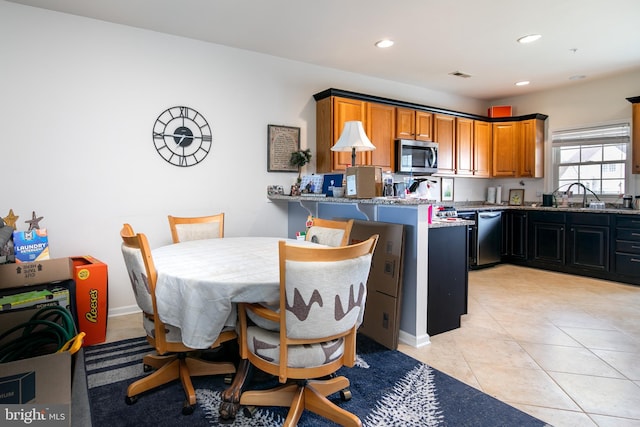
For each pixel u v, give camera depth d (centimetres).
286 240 275
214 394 195
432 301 270
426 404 185
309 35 334
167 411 180
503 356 239
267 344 157
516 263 534
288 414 166
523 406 184
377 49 370
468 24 312
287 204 409
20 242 252
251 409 176
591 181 505
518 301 355
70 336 140
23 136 275
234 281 157
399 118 453
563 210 472
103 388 199
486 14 294
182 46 338
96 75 301
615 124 474
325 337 150
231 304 162
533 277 455
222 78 359
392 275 254
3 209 270
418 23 309
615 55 390
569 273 472
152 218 329
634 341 261
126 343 259
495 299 362
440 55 387
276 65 390
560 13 293
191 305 158
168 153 334
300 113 410
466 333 279
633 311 325
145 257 167
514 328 288
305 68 410
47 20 281
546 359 235
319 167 418
